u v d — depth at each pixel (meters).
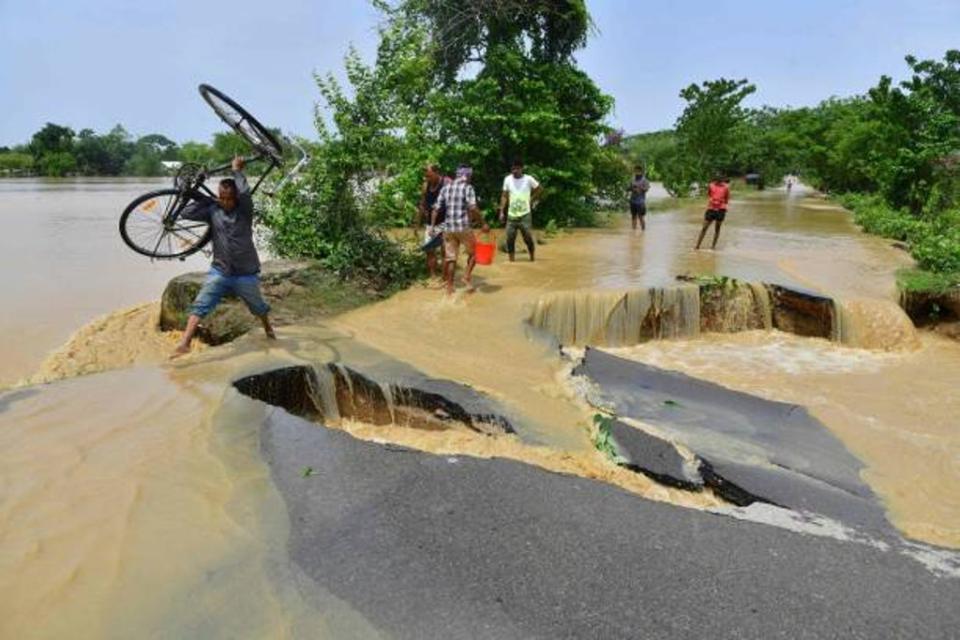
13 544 3.69
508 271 11.21
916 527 4.59
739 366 8.33
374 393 6.43
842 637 3.15
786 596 3.42
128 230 6.62
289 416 5.42
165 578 3.44
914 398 7.25
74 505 4.09
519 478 4.53
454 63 16.88
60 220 26.12
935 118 21.06
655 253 13.30
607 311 9.29
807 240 16.22
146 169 89.12
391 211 10.86
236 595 3.32
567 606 3.29
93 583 3.39
